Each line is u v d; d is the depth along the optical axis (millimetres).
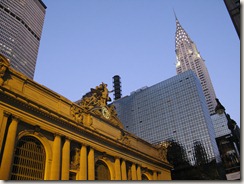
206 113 133375
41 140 33812
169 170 64000
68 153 35719
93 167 39312
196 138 124000
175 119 135625
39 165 32531
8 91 30344
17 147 30703
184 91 140125
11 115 30016
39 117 33781
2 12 140500
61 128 36438
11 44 136000
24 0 161000
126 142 50938
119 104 165500
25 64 144000
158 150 64875
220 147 28750
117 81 184750
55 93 38594
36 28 166750
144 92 157625
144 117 148125
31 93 34750
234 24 25938
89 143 40688
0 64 31219
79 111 41188
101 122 46781
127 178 48000
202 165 113312
